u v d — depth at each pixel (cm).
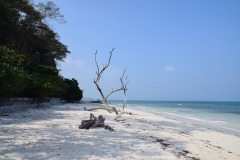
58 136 899
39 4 3531
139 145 863
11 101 1858
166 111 4059
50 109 2425
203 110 4638
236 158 880
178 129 1606
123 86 2783
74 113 2095
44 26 3672
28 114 1656
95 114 2248
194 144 1061
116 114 2523
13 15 2722
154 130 1407
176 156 764
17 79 1661
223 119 2595
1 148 668
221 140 1273
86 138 904
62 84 3528
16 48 3164
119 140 920
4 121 1197
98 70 2597
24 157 594
